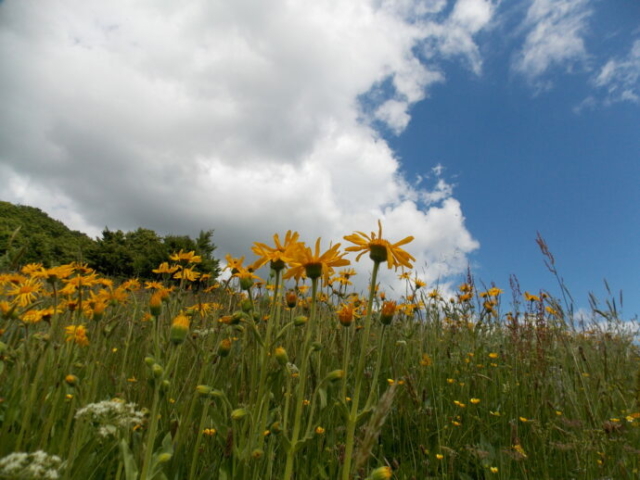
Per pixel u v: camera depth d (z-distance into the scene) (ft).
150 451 5.59
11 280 9.52
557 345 14.90
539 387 12.62
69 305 9.57
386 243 6.75
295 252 6.82
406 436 10.55
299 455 8.32
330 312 15.42
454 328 17.72
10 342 8.02
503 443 10.83
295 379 9.37
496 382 13.94
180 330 7.10
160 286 14.07
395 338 15.33
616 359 12.63
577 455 9.23
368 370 12.75
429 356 14.74
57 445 6.71
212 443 8.39
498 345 17.13
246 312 9.20
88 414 6.38
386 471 5.55
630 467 9.11
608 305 13.52
